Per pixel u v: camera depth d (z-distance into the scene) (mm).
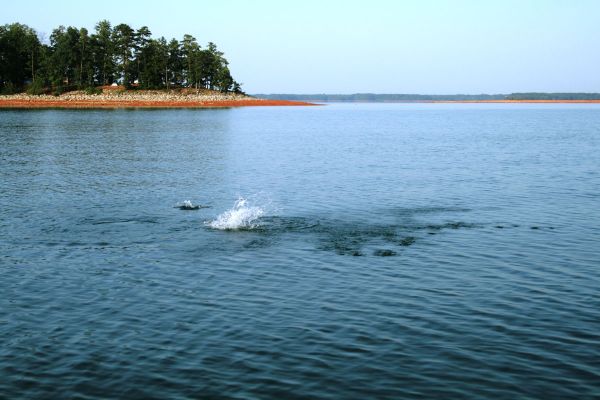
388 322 16141
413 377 13211
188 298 18016
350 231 26266
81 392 12641
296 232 26078
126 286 19109
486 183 39625
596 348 14578
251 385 12852
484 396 12500
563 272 20469
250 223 27688
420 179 41562
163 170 46250
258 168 47656
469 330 15625
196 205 32031
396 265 21344
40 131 86438
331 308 17172
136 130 91000
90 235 25516
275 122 122562
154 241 24594
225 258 22219
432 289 18781
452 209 31047
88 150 61281
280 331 15547
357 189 37250
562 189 37062
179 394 12523
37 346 14711
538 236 25375
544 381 13062
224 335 15328
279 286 19094
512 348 14586
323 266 21234
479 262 21688
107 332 15531
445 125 117812
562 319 16344
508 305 17391
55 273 20406
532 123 124750
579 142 73000
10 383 12977
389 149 64688
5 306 17344
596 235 25469
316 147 66875
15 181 40000
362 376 13242
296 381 13016
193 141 73562
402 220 28406
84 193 35562
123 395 12523
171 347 14633
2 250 23125
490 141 75750
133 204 32250
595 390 12703
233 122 118188
